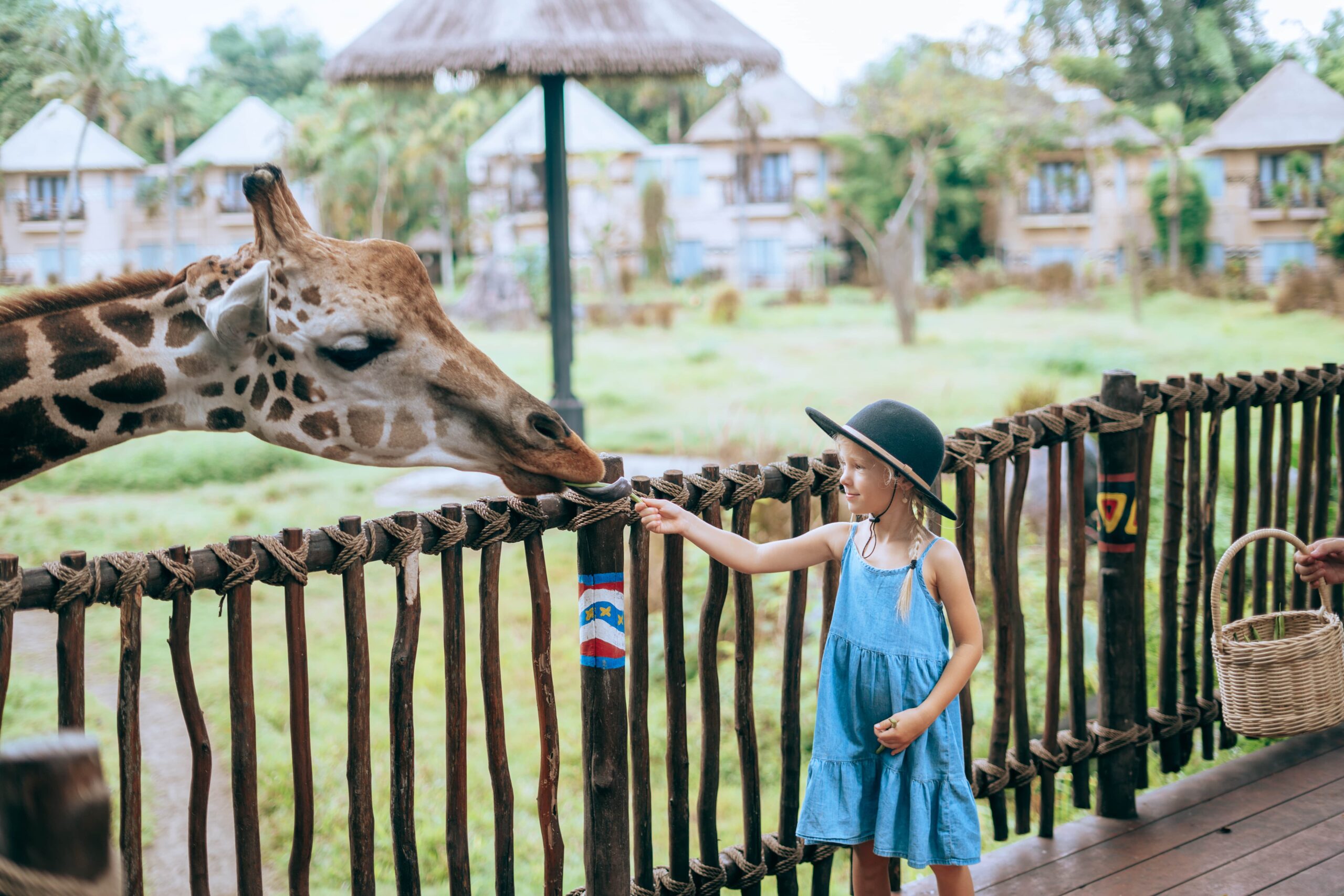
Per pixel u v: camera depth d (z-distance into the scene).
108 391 2.72
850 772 2.45
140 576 2.04
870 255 36.84
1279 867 3.10
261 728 5.81
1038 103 28.86
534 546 2.52
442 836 4.74
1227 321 22.61
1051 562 3.34
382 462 2.80
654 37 10.18
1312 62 14.44
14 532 9.85
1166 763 3.76
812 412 2.44
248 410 2.78
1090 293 29.44
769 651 6.30
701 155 40.56
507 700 6.12
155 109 18.25
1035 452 7.07
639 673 2.67
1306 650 2.80
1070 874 3.11
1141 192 29.97
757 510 7.70
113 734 5.79
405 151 38.41
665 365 21.08
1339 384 4.09
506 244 40.91
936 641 2.40
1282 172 23.56
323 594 8.17
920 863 2.35
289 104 37.34
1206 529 3.76
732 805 5.06
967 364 19.34
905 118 33.19
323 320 2.63
